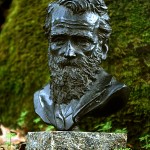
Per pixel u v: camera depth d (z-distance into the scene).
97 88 4.92
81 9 4.82
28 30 7.17
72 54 4.78
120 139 4.75
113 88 4.94
